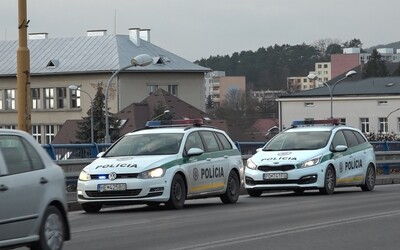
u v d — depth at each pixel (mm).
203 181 24047
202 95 124688
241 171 26188
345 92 127250
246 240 16109
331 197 27234
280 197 28016
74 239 16734
